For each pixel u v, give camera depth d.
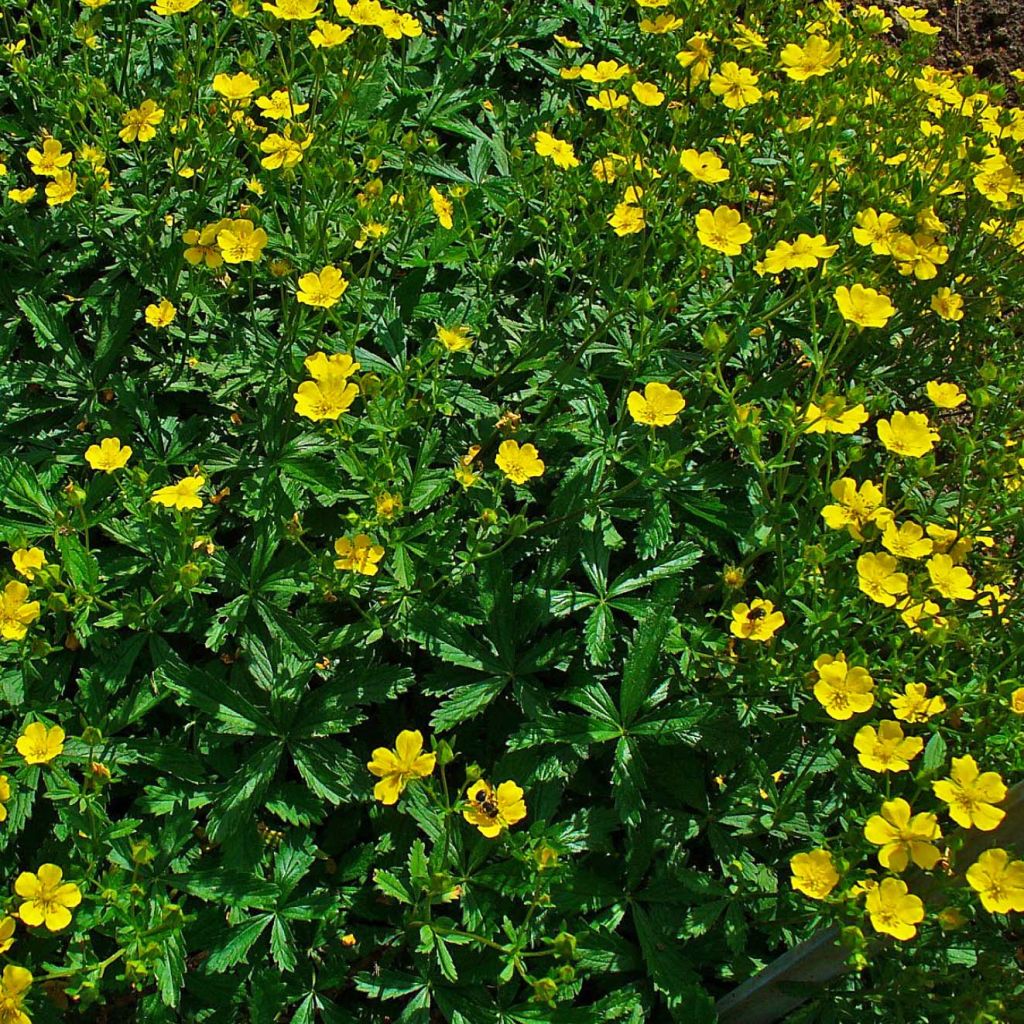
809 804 0.57
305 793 0.56
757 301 0.70
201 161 0.64
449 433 0.64
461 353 0.66
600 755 0.59
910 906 0.48
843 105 0.66
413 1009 0.52
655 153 0.72
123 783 0.56
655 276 0.64
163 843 0.53
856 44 0.74
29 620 0.52
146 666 0.59
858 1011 0.54
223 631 0.57
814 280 0.62
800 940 0.55
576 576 0.63
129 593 0.59
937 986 0.55
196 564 0.54
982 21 1.03
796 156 0.71
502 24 0.80
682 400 0.58
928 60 1.01
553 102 0.78
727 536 0.64
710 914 0.55
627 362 0.65
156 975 0.51
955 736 0.56
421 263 0.67
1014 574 0.65
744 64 0.72
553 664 0.58
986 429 0.68
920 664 0.60
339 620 0.60
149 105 0.63
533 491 0.65
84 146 0.64
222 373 0.63
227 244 0.60
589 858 0.57
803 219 0.69
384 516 0.55
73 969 0.48
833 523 0.55
